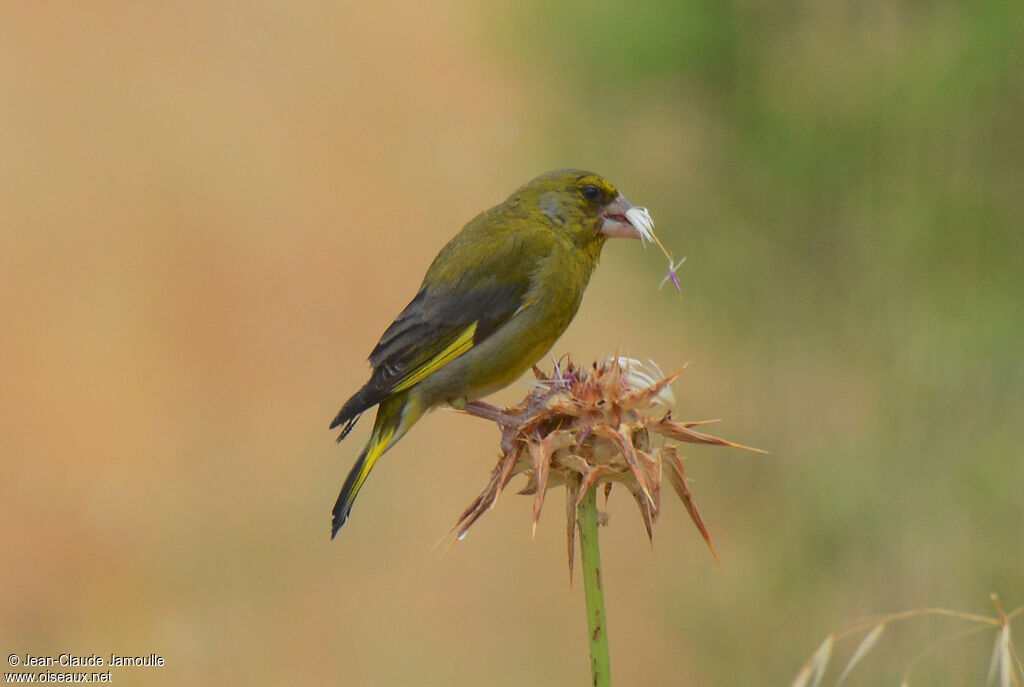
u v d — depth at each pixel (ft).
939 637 38.91
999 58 40.83
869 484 40.91
